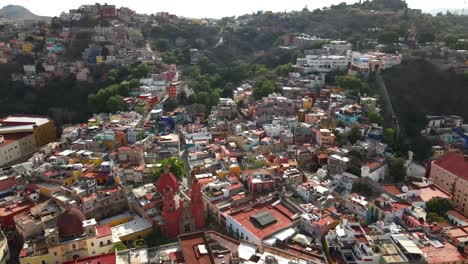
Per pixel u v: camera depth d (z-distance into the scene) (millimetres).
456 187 139000
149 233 113000
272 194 123812
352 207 119250
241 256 89000
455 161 147250
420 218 110438
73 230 99188
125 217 120125
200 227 116250
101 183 135875
